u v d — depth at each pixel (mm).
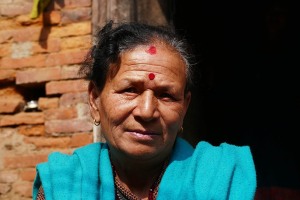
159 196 1949
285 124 3826
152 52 1909
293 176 3637
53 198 1992
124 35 1958
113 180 2010
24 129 3328
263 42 4316
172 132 1927
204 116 4414
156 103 1885
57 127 3270
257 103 4047
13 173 3299
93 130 3201
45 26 3340
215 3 4742
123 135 1896
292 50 4133
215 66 4582
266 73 4152
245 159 2020
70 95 3271
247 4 4633
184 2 3934
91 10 3281
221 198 1904
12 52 3363
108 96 1933
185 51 1983
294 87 3992
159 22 3266
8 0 3396
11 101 3371
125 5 3168
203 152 2053
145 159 1918
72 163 2064
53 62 3303
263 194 3564
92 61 2027
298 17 4176
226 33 4652
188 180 1953
